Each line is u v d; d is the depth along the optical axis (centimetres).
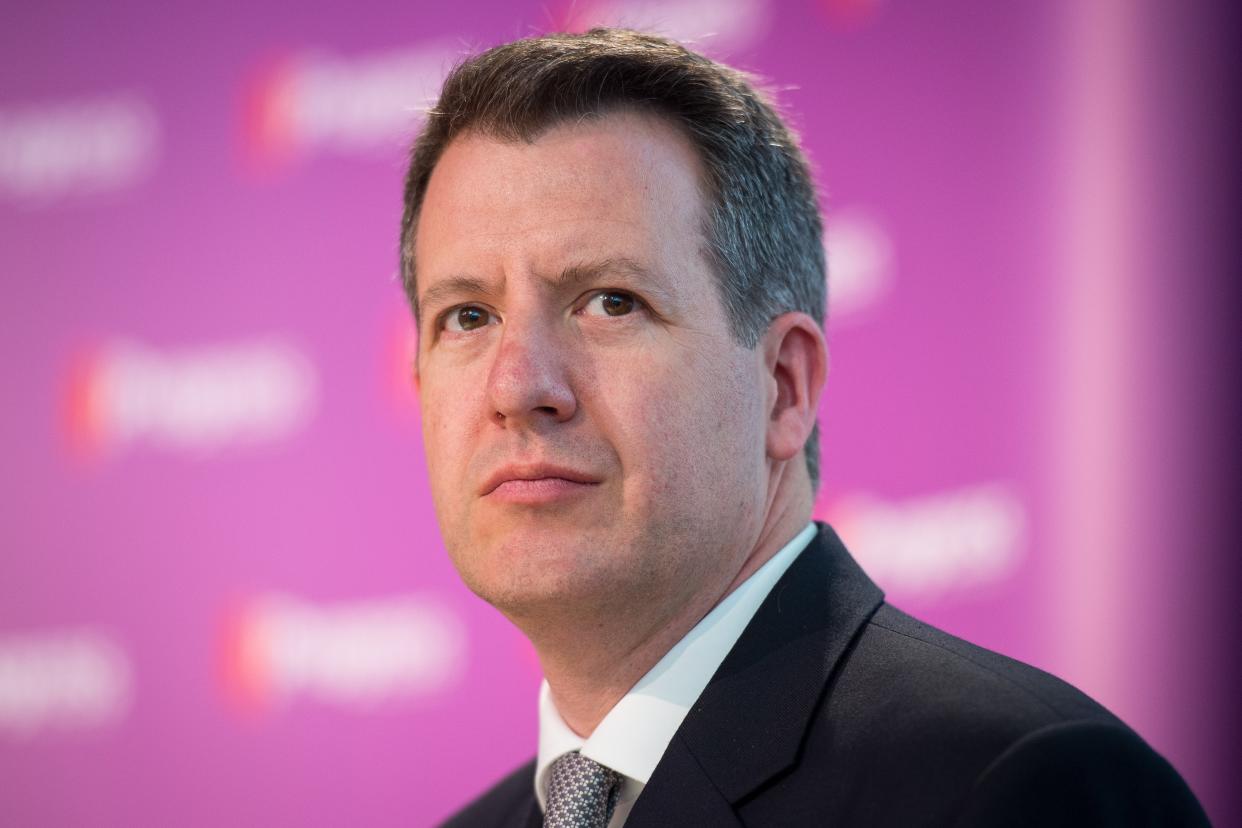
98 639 1188
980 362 1053
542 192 568
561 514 547
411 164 672
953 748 493
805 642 562
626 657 584
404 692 1140
